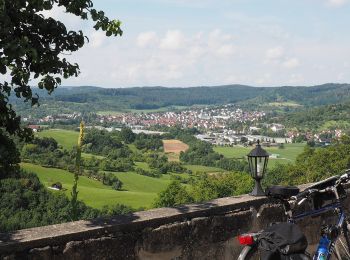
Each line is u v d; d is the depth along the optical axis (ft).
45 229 10.82
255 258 10.12
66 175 276.62
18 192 93.91
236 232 13.96
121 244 11.37
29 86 14.51
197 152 529.86
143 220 11.85
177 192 230.27
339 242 11.25
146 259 11.88
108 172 372.58
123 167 397.39
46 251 10.15
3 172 14.69
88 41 14.58
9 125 14.93
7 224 81.82
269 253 9.46
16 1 13.08
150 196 299.38
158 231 12.10
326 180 11.29
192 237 12.82
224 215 13.73
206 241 13.16
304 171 266.98
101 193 285.02
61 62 14.25
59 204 101.91
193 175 420.77
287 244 9.35
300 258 9.45
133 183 352.90
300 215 11.18
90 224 11.32
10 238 10.09
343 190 11.43
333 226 11.16
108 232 11.18
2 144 14.43
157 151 543.39
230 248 13.80
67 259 10.46
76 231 10.69
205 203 14.01
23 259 9.86
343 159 261.03
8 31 12.64
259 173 15.38
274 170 283.59
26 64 13.99
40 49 13.82
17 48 12.58
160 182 368.89
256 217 14.52
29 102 14.57
